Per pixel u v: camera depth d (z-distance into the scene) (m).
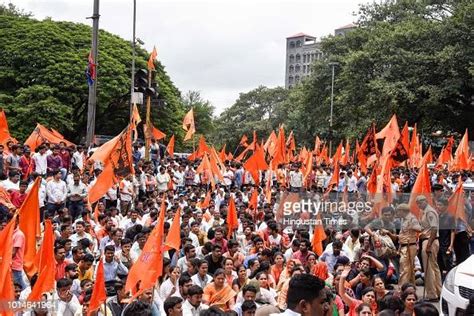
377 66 44.97
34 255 9.73
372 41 45.53
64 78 43.62
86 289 9.25
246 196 21.39
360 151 22.98
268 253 12.00
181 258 12.03
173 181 23.23
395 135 18.33
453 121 48.03
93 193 14.05
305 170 23.42
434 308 6.97
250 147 28.67
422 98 43.84
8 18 48.00
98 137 38.25
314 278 4.89
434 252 13.23
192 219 15.59
